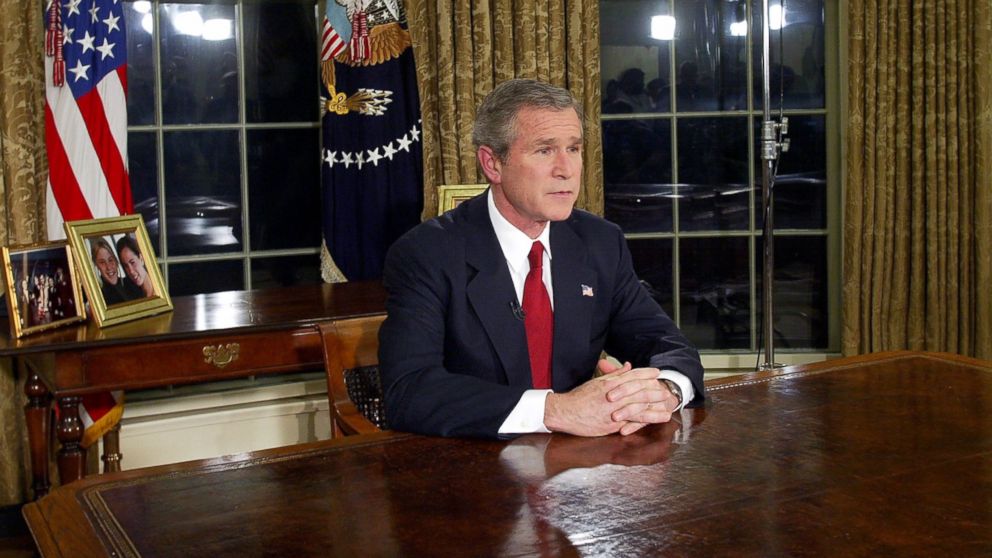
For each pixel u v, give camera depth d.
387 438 1.77
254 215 3.75
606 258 2.21
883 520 1.32
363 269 3.50
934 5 3.51
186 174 3.65
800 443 1.65
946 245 3.60
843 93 3.77
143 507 1.45
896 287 3.65
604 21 3.83
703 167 3.88
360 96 3.43
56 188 3.11
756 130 3.85
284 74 3.73
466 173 3.51
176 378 2.75
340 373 2.40
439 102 3.49
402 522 1.37
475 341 2.03
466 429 1.75
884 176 3.60
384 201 3.47
